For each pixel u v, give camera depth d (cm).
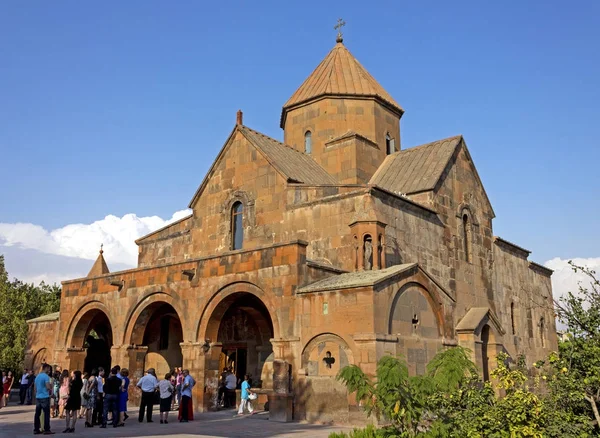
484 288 2988
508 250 3353
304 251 2038
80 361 2830
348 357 1825
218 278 2223
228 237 2733
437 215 2727
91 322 2866
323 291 1914
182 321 2306
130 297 2555
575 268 1341
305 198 2536
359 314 1816
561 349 1289
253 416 2073
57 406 2172
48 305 4956
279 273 2038
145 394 1962
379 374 1292
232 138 2838
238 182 2762
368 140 3095
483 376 2461
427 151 3047
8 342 3991
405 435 1244
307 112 3247
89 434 1627
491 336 2592
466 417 1183
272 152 2781
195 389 2186
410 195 2773
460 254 2842
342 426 1759
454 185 2914
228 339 2677
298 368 1923
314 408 1858
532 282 3616
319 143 3148
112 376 1844
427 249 2598
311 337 1911
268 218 2611
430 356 2050
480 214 3102
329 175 2995
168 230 3094
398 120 3394
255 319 2523
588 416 1207
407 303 1984
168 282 2406
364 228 2175
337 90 3184
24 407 2667
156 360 2850
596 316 1277
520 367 1340
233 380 2477
